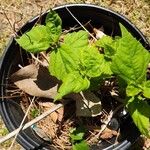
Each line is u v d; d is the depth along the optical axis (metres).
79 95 0.40
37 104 0.43
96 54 0.35
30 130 0.43
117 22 0.41
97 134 0.42
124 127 0.42
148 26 0.52
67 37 0.37
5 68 0.40
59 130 0.43
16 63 0.42
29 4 0.53
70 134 0.42
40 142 0.42
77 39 0.36
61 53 0.36
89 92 0.40
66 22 0.43
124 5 0.52
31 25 0.41
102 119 0.42
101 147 0.42
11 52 0.40
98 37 0.43
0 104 0.41
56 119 0.43
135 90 0.34
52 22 0.36
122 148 0.40
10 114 0.41
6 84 0.41
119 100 0.41
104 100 0.42
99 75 0.34
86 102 0.40
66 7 0.41
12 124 0.41
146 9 0.52
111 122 0.42
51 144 0.43
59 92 0.34
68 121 0.43
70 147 0.43
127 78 0.34
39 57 0.42
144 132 0.34
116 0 0.52
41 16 0.41
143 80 0.34
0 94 0.41
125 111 0.41
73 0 0.52
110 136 0.42
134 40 0.33
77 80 0.34
